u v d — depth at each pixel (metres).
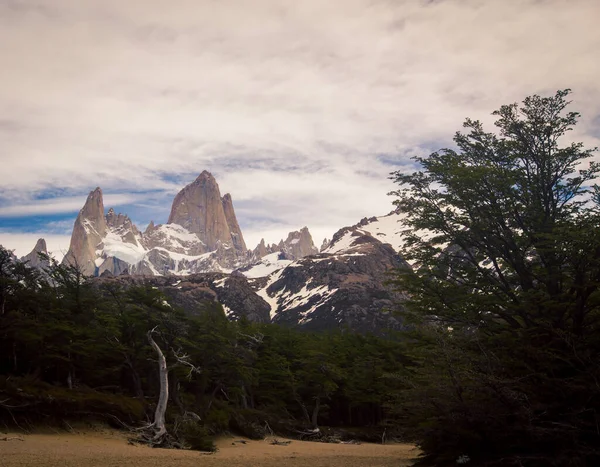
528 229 32.66
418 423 26.58
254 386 83.75
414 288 33.94
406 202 35.66
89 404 45.88
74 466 25.59
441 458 25.44
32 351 53.25
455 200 33.84
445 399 24.56
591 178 33.25
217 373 69.94
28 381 46.38
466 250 34.34
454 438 24.58
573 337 24.53
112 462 28.34
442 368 26.23
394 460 36.97
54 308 60.75
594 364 22.97
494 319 31.53
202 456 36.78
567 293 28.27
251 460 35.19
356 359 94.25
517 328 29.30
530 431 22.03
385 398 81.81
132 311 64.50
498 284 32.69
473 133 36.59
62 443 36.84
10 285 56.91
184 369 58.84
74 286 65.56
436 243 34.78
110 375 64.88
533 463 22.23
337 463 33.97
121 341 62.19
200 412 58.50
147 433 44.09
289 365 87.31
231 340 71.50
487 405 23.70
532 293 28.75
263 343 89.75
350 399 89.62
